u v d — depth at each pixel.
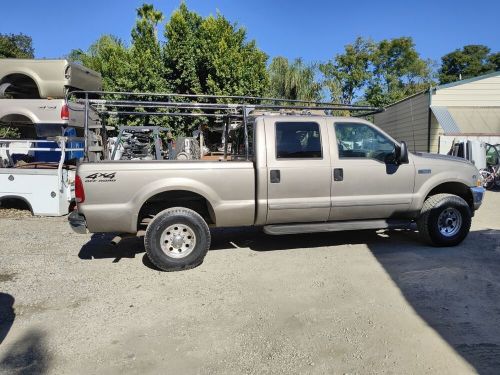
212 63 14.44
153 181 5.28
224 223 5.58
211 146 10.07
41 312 4.21
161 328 3.85
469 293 4.51
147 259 5.94
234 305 4.32
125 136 8.95
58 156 10.80
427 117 17.83
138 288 4.83
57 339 3.67
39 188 8.77
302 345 3.50
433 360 3.24
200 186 5.39
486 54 50.47
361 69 36.06
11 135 11.92
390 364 3.20
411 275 5.09
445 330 3.71
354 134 5.98
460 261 5.60
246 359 3.30
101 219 5.20
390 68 36.94
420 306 4.20
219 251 6.30
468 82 17.45
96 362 3.30
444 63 51.62
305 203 5.71
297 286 4.80
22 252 6.30
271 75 22.16
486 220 8.40
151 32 15.30
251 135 5.90
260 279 5.06
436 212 6.14
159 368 3.21
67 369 3.21
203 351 3.43
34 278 5.18
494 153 14.75
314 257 5.89
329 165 5.76
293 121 5.75
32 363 3.29
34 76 9.52
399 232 7.27
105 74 16.02
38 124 9.34
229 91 14.69
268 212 5.63
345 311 4.12
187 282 5.00
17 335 3.75
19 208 9.55
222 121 8.29
